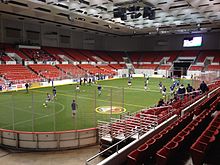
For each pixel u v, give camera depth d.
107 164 6.59
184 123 9.81
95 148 11.84
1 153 11.32
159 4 27.45
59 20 39.00
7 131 11.97
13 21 39.88
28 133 11.69
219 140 7.06
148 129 10.26
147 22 39.97
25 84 28.66
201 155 5.79
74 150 11.64
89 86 33.44
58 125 14.20
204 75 29.89
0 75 30.69
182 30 49.19
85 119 15.56
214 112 11.60
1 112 17.48
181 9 30.06
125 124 11.81
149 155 6.98
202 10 30.08
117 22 40.06
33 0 24.86
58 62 43.25
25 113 17.22
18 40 41.12
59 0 25.17
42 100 22.41
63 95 25.59
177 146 6.48
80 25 44.28
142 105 20.52
